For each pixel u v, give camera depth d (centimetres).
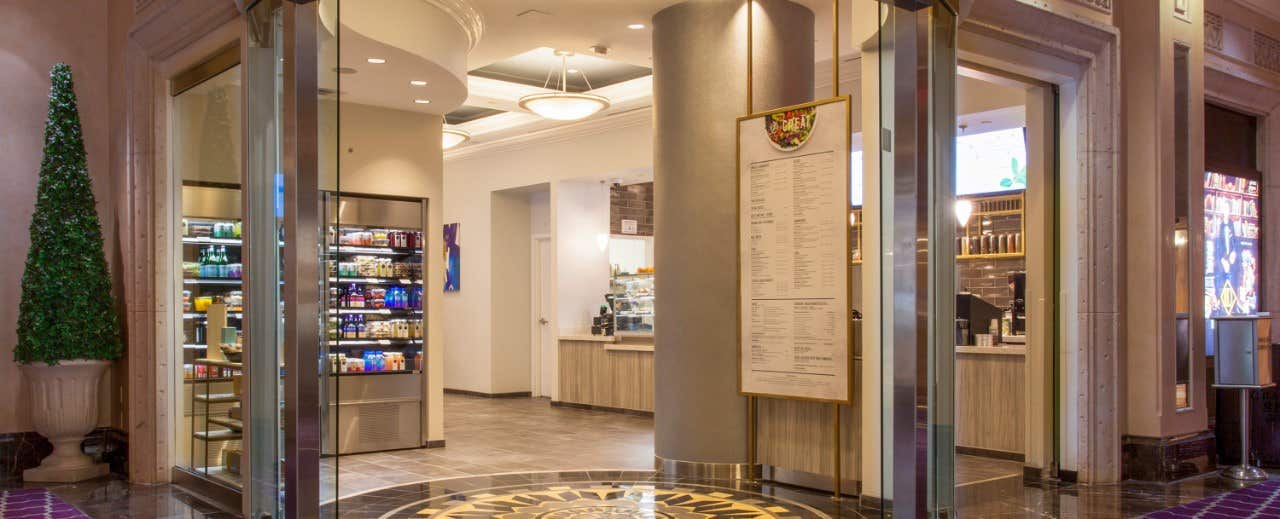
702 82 705
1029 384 693
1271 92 873
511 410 1177
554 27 809
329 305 409
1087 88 673
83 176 705
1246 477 691
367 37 653
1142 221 693
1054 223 690
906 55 426
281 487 432
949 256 461
